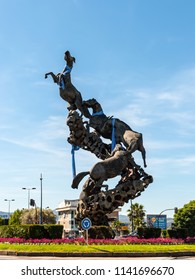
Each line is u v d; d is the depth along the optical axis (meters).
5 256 24.09
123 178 33.66
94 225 31.78
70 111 34.28
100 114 35.53
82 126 34.25
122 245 27.23
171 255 25.00
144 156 34.06
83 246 25.89
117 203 32.22
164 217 73.81
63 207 115.81
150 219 73.00
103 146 35.12
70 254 23.66
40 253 23.91
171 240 32.41
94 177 31.88
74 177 33.44
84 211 31.73
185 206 94.56
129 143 33.47
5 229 32.22
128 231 93.50
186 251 26.12
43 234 30.56
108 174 32.12
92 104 35.53
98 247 25.34
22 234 30.78
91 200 31.91
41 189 69.44
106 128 35.03
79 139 34.41
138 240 30.70
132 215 85.12
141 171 33.59
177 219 93.12
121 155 32.88
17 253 24.19
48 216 96.88
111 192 31.92
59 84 34.56
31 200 66.69
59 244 27.73
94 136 34.97
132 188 32.66
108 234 31.05
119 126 34.91
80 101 34.94
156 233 34.19
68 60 34.88
